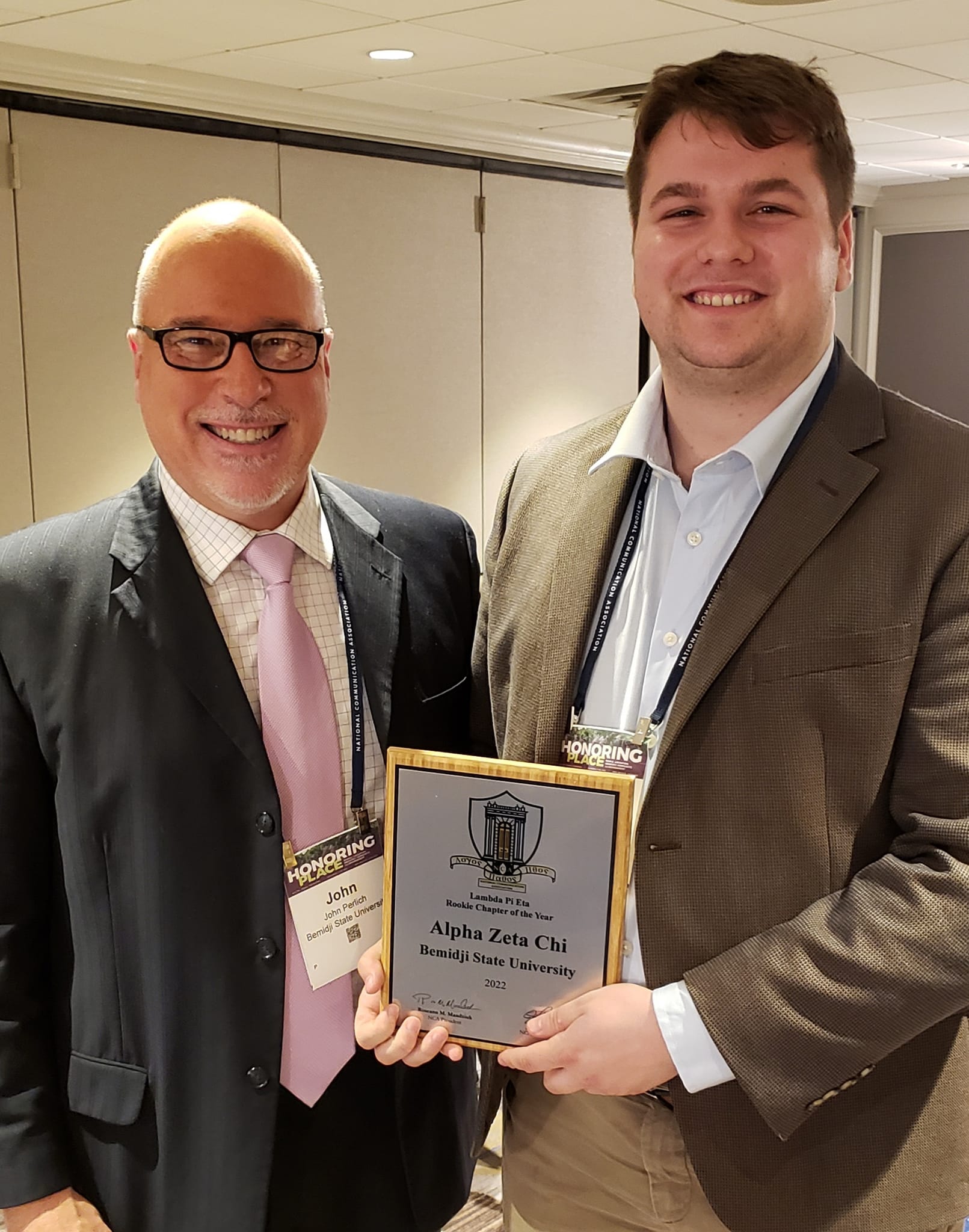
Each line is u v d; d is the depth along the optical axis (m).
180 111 4.41
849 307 8.66
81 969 1.42
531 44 3.73
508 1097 1.55
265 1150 1.37
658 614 1.32
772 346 1.23
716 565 1.29
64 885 1.44
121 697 1.37
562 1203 1.47
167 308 1.37
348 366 5.23
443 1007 1.33
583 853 1.25
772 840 1.19
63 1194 1.40
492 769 1.26
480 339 5.84
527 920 1.28
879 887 1.13
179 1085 1.39
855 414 1.25
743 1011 1.13
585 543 1.41
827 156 1.25
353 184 5.11
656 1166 1.35
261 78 4.31
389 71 4.16
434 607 1.63
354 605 1.52
